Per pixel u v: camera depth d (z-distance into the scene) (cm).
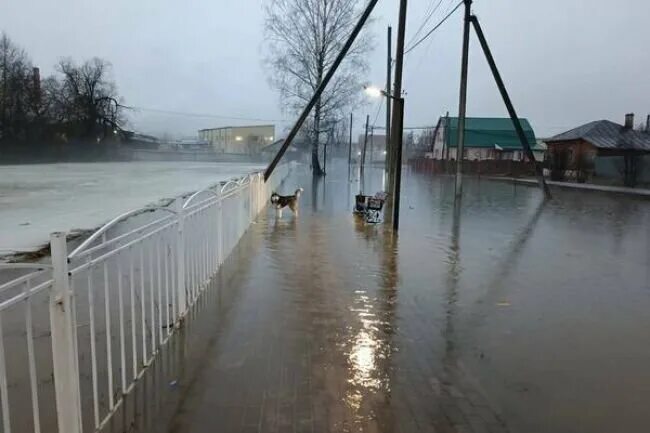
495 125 5762
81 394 316
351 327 457
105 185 2541
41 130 5744
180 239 453
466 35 1855
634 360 401
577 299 581
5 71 5381
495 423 300
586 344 435
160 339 400
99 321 455
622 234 1121
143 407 303
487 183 3183
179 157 8194
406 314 504
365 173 4253
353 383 344
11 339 414
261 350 396
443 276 673
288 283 602
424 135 7875
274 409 306
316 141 3416
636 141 3978
